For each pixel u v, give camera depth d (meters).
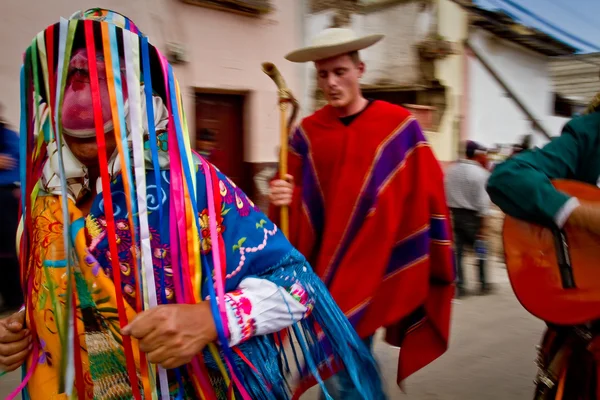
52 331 1.24
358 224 2.53
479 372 3.68
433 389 3.41
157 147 1.18
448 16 10.06
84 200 1.29
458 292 5.61
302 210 2.68
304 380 1.58
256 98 6.62
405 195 2.57
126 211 1.18
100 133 1.11
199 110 6.15
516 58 12.60
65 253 1.19
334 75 2.60
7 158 4.27
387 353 3.97
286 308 1.22
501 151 11.47
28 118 1.26
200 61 6.03
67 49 1.12
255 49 6.55
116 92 1.13
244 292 1.19
